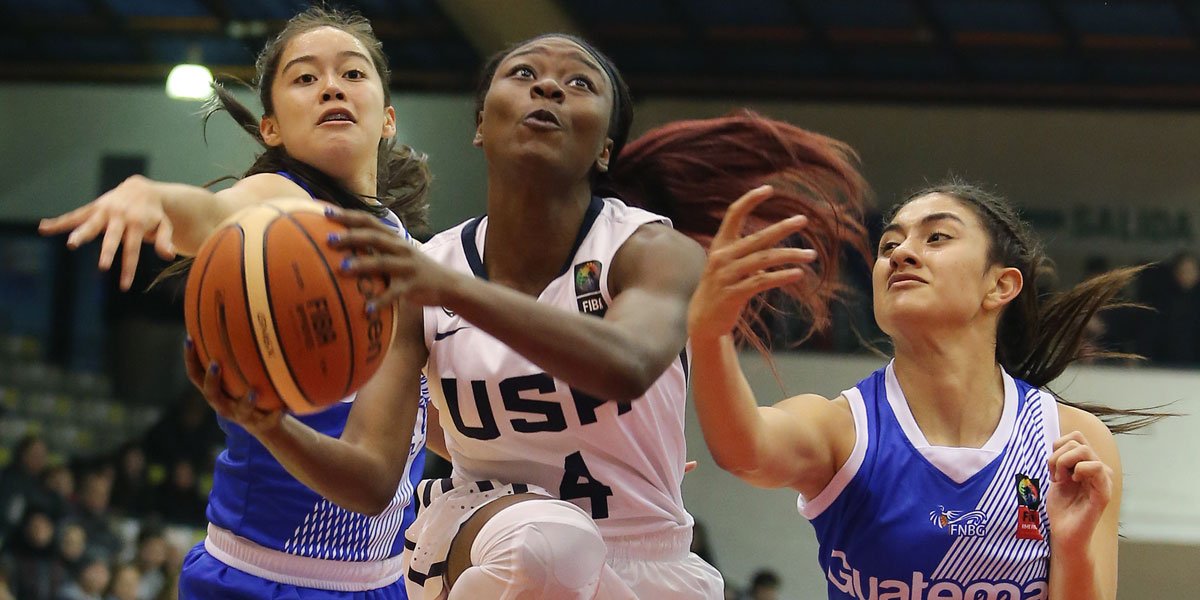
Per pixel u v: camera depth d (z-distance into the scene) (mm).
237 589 3566
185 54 14758
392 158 4312
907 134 13828
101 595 10180
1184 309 11328
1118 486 3432
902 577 3311
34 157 14789
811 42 13586
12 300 14945
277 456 2697
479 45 13258
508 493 3059
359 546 3656
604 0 13227
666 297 2824
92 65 14852
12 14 14312
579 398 3010
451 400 3084
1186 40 12773
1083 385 11016
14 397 14664
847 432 3428
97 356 15078
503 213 3080
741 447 2988
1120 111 13484
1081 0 12383
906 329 3416
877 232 10883
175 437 12000
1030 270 3674
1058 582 3152
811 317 4234
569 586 2826
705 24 13398
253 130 4012
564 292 3023
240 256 2426
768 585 10469
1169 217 13227
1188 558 10555
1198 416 10820
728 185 3740
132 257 2412
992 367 3506
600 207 3148
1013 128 13680
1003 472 3350
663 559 3178
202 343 2459
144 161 14586
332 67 3670
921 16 12992
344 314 2428
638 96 14281
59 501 10891
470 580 2854
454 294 2352
